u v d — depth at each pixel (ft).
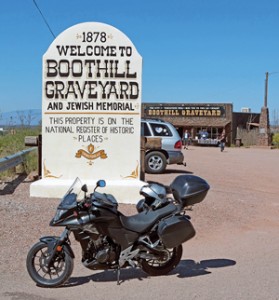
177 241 22.52
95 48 42.22
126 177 42.55
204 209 40.60
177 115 207.10
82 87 42.32
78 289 21.72
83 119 42.42
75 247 28.30
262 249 29.89
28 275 23.41
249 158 107.65
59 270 22.09
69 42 42.24
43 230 30.99
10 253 26.45
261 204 45.42
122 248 22.17
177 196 23.08
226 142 200.13
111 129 42.47
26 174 55.62
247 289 21.94
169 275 23.90
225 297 20.84
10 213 34.50
